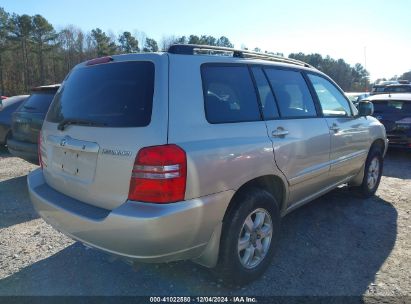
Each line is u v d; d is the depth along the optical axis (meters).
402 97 8.62
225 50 3.17
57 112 3.22
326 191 4.36
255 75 3.32
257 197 2.98
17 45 57.19
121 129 2.53
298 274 3.27
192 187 2.48
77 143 2.76
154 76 2.60
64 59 65.50
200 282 3.14
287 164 3.35
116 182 2.51
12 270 3.33
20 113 6.12
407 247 3.81
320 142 3.84
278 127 3.29
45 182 3.32
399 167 7.64
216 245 2.77
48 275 3.25
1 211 4.76
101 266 3.41
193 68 2.77
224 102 2.91
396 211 4.85
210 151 2.59
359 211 4.83
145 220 2.33
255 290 3.03
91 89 2.94
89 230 2.58
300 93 3.84
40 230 4.18
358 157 4.79
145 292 3.01
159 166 2.37
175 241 2.45
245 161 2.86
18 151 6.11
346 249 3.75
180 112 2.55
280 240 3.93
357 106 4.93
